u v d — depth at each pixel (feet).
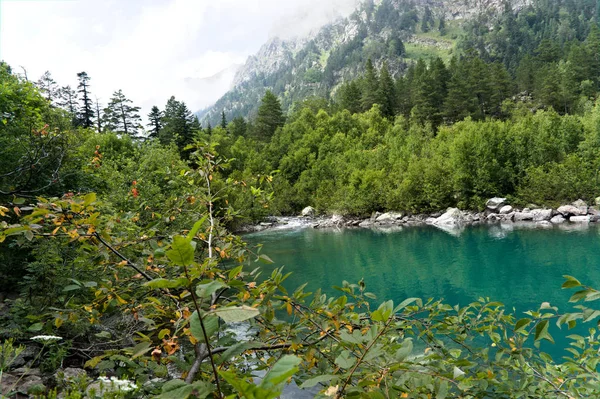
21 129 24.98
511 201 138.31
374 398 4.73
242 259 9.72
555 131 155.33
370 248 87.71
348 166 194.49
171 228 11.30
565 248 71.00
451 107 250.57
